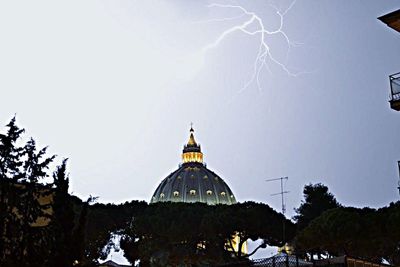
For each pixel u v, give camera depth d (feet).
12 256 83.66
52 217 87.86
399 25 76.13
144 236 270.46
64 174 91.30
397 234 183.83
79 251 88.74
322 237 195.11
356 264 102.94
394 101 79.71
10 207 86.53
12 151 88.74
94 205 280.51
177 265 268.62
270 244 273.13
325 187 286.46
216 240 271.08
